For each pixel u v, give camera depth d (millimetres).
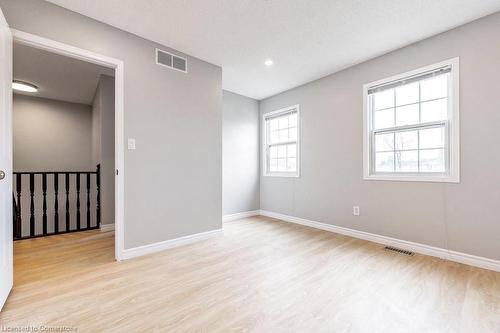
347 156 3334
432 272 2127
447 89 2471
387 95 2971
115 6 2078
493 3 2027
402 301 1679
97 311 1555
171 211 2795
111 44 2357
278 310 1577
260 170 4852
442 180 2451
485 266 2188
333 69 3389
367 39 2611
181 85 2896
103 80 3562
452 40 2391
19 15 1888
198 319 1480
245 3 2047
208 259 2447
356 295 1760
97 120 4121
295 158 4227
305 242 3014
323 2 2029
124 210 2428
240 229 3670
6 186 1641
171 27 2402
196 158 3043
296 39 2621
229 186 4355
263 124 4789
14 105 4488
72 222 4762
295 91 4129
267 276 2066
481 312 1547
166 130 2756
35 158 4676
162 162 2719
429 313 1543
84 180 4820
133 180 2496
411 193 2691
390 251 2672
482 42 2217
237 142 4488
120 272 2127
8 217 1678
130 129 2475
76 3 2033
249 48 2824
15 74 3529
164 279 2004
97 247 2789
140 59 2555
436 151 2559
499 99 2133
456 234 2369
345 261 2389
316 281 1976
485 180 2201
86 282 1937
